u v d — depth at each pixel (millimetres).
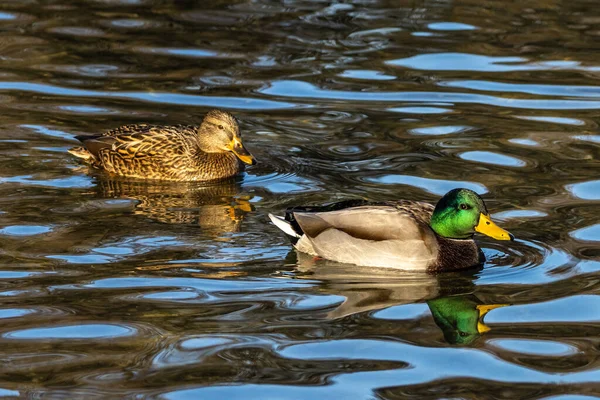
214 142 16781
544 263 13367
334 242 13594
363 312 12000
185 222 14656
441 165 16719
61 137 17797
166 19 24203
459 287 12820
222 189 16234
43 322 11531
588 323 11672
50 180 16172
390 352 10977
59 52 21906
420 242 13336
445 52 22391
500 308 12148
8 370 10469
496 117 19000
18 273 12781
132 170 16812
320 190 15820
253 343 11109
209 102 19609
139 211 15094
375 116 19062
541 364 10711
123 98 19672
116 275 12812
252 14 24766
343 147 17609
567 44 22922
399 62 21844
